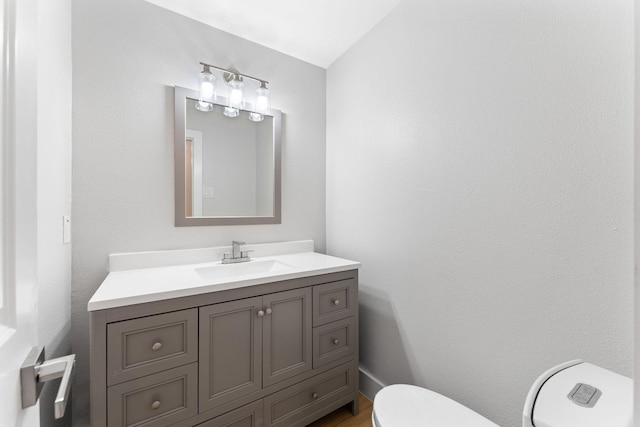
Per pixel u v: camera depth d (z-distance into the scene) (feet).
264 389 4.06
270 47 6.07
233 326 3.80
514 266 3.49
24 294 1.44
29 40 1.52
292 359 4.35
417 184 4.71
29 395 1.45
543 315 3.23
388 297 5.28
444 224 4.30
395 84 5.09
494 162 3.67
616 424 1.66
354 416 5.10
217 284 3.64
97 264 4.34
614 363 2.74
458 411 3.34
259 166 5.95
